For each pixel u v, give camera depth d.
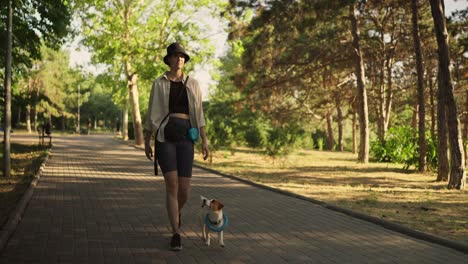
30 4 15.53
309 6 22.67
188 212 8.27
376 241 6.36
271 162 23.94
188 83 5.77
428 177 17.27
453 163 13.20
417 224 7.36
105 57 29.89
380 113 33.03
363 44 29.55
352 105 37.31
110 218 7.55
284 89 31.88
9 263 4.95
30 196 9.57
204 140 5.86
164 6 30.89
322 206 9.43
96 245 5.80
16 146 27.31
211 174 16.23
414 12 19.34
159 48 30.88
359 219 8.02
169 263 5.09
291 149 22.42
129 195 10.23
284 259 5.36
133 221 7.34
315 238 6.48
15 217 7.00
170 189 5.67
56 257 5.21
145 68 30.44
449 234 6.65
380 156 25.78
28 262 5.00
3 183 11.21
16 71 18.70
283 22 24.05
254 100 32.56
